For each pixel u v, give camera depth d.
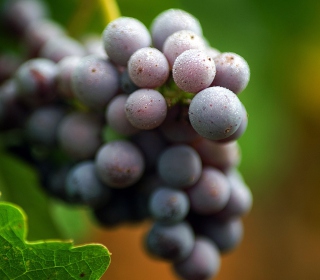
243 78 0.33
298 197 0.72
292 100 0.56
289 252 0.73
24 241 0.33
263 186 0.67
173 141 0.35
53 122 0.38
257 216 0.73
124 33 0.34
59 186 0.38
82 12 0.42
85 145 0.36
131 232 0.70
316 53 0.53
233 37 0.50
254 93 0.51
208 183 0.35
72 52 0.39
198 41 0.33
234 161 0.36
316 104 0.59
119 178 0.35
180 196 0.35
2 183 0.42
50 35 0.42
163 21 0.34
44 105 0.38
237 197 0.37
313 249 0.74
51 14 0.47
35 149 0.39
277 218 0.73
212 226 0.37
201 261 0.37
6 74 0.43
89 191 0.36
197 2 0.49
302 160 0.69
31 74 0.38
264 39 0.51
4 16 0.44
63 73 0.37
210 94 0.32
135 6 0.48
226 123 0.31
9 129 0.40
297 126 0.62
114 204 0.37
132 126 0.34
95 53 0.39
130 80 0.34
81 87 0.34
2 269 0.34
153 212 0.35
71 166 0.38
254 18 0.51
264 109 0.51
